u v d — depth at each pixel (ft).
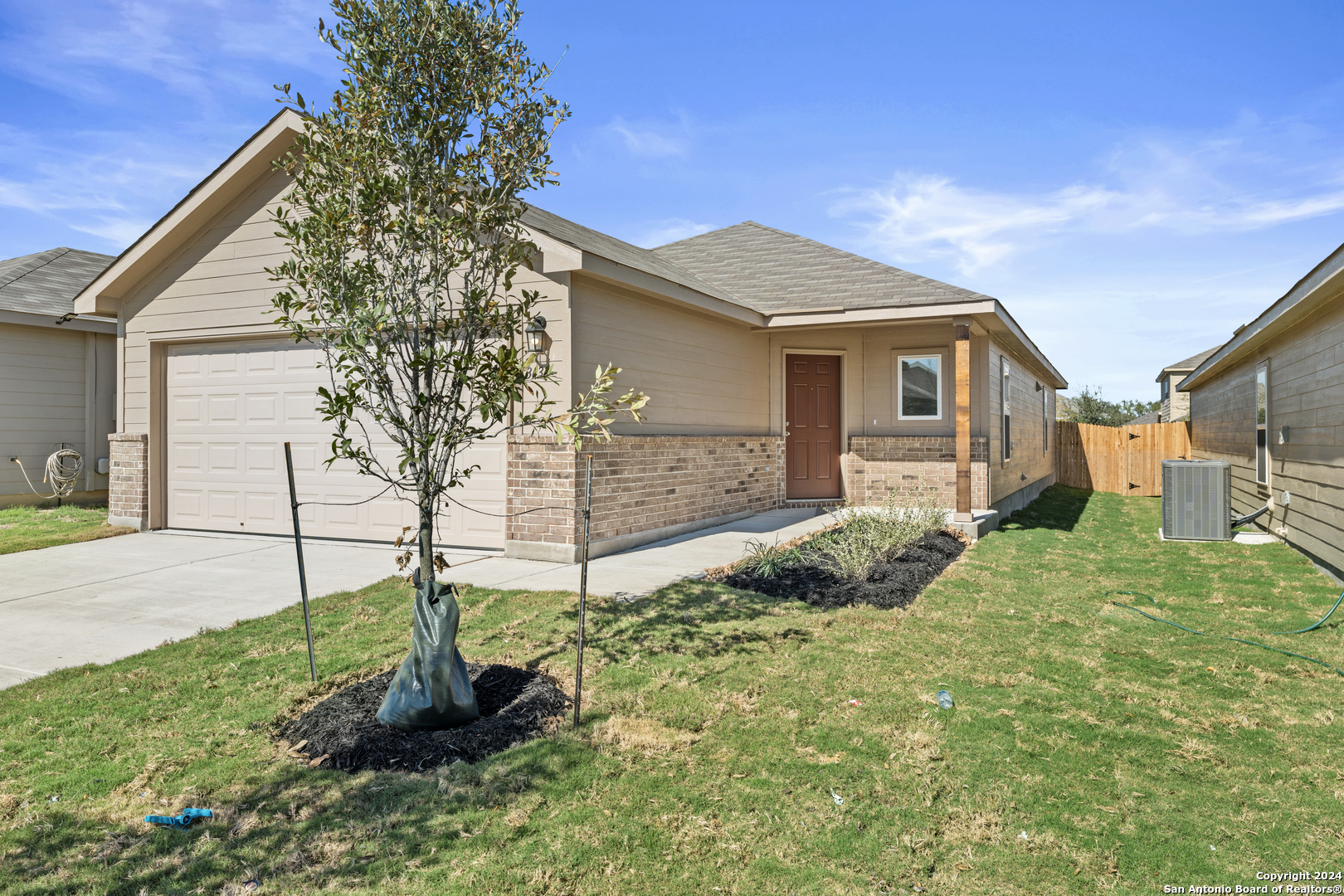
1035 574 26.11
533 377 13.16
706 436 34.14
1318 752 12.34
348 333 12.37
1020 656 16.87
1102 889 8.82
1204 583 25.25
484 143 13.64
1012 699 14.43
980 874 9.09
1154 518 45.55
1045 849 9.60
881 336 39.96
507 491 26.37
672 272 34.22
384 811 10.21
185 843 9.46
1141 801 10.78
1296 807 10.61
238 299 30.53
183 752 11.82
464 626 18.04
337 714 12.79
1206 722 13.53
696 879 8.91
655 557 26.23
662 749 12.03
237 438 31.22
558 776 11.12
